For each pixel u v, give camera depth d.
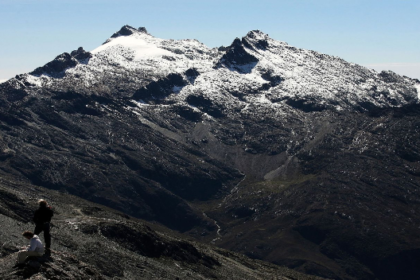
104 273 86.69
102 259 91.75
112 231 120.25
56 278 37.72
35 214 40.84
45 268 38.09
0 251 63.34
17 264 37.78
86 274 40.47
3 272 36.69
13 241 69.12
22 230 81.31
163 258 125.19
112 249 101.94
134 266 95.88
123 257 98.31
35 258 38.50
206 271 131.50
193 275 120.12
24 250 38.28
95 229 116.38
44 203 41.12
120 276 87.88
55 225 104.44
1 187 125.94
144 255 119.44
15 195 117.25
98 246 97.94
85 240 98.62
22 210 111.69
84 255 87.75
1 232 71.44
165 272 102.62
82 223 118.50
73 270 39.78
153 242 127.44
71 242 92.25
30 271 37.25
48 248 41.00
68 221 119.81
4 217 86.69
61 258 40.94
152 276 95.56
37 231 40.66
